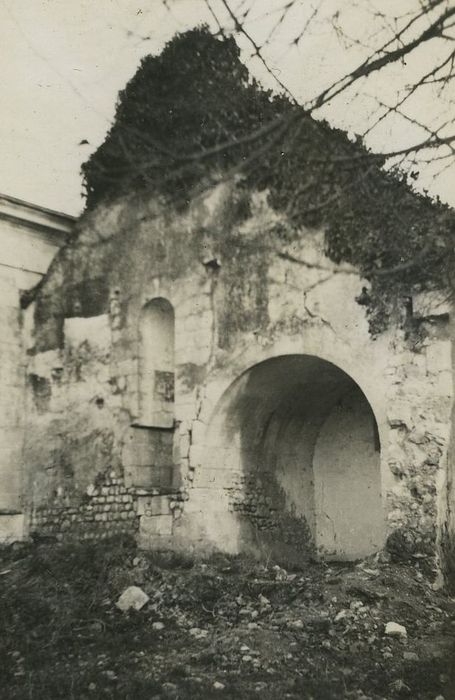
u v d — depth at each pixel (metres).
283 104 13.61
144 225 15.95
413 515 11.35
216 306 14.51
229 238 14.52
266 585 11.11
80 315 16.67
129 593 10.99
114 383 15.83
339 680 7.91
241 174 14.35
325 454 16.06
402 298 12.02
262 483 15.04
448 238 11.65
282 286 13.62
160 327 15.97
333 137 10.35
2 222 17.34
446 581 11.09
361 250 12.56
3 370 16.92
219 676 8.25
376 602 10.02
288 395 14.80
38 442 16.72
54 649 9.48
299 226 13.47
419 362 11.74
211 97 14.63
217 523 14.05
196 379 14.55
